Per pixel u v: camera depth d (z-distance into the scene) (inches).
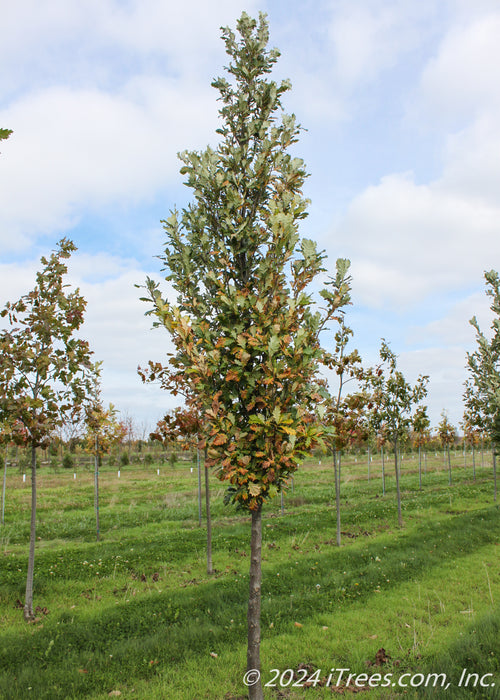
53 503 784.3
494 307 431.5
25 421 295.1
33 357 304.2
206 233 217.2
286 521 572.7
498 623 243.1
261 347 166.2
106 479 1162.6
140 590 328.8
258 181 206.7
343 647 237.3
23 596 312.5
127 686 204.1
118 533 561.0
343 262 199.2
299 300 179.9
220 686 200.5
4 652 226.4
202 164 207.2
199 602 299.0
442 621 265.9
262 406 176.1
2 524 603.8
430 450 2079.2
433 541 443.2
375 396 586.6
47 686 198.8
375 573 350.9
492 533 481.4
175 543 458.6
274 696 192.5
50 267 323.6
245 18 218.5
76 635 249.3
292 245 187.5
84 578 352.2
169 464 1604.3
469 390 800.3
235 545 449.1
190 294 208.8
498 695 178.5
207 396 175.0
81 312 329.1
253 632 177.6
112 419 577.6
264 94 215.3
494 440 433.7
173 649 236.4
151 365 332.8
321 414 183.2
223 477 165.0
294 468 170.1
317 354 183.3
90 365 337.1
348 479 1093.1
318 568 368.8
